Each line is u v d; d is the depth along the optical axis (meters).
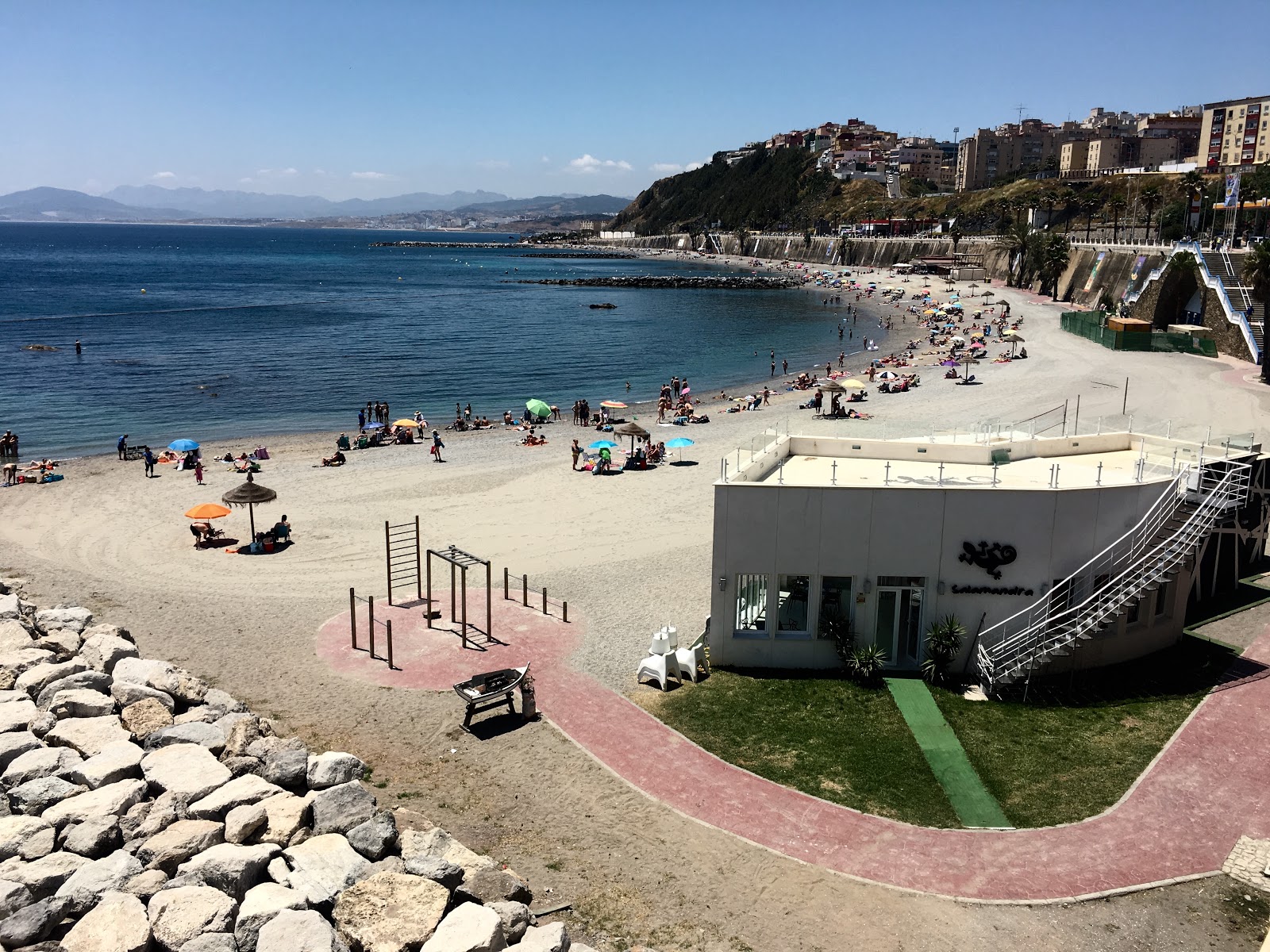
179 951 15.93
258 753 22.72
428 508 49.06
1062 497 29.00
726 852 20.78
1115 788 23.45
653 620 34.19
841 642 29.66
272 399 86.19
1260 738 25.88
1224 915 18.95
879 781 23.72
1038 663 27.97
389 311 170.25
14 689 25.67
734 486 29.06
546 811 22.25
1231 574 37.31
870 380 89.06
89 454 63.97
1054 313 138.25
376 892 17.59
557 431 71.69
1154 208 180.75
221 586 37.16
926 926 18.56
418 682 28.80
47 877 17.69
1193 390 74.69
